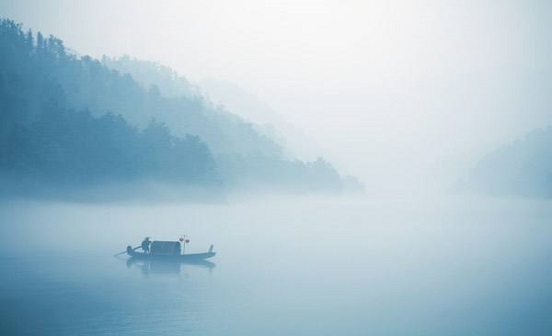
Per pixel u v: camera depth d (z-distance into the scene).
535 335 40.84
